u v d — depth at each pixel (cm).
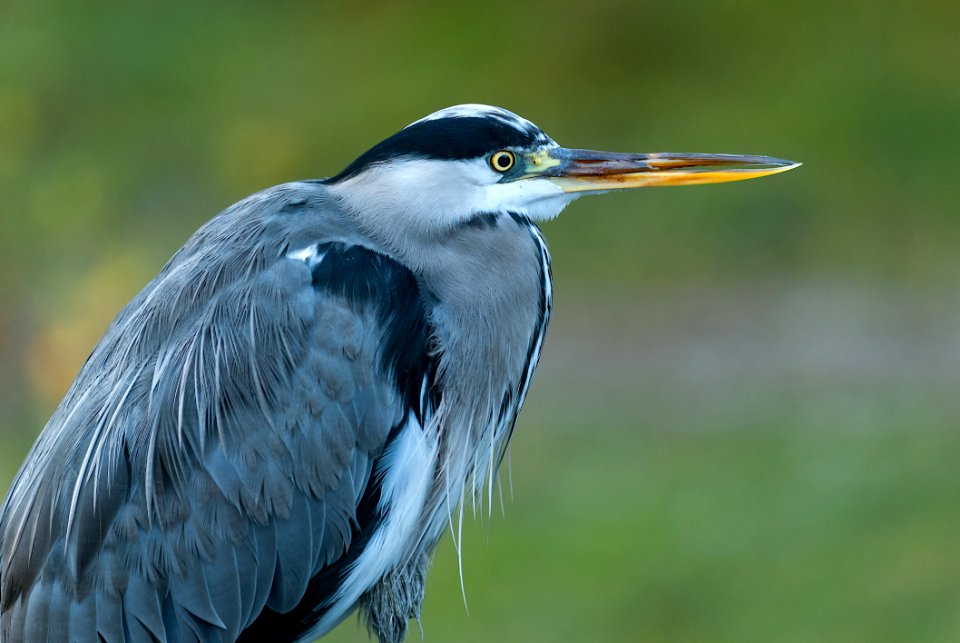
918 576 1002
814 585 1002
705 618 986
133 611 540
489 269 610
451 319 596
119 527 543
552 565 1050
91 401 570
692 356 1408
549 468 1191
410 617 621
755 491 1131
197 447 547
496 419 624
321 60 1953
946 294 1504
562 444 1234
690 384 1347
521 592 1023
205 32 1970
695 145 1780
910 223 1634
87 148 1700
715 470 1169
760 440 1212
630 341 1449
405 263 597
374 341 566
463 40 1989
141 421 550
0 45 1845
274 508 550
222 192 1708
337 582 581
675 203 1684
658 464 1182
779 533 1073
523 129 628
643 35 1958
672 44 1948
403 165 609
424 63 1959
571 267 1609
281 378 553
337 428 556
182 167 1722
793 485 1135
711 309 1508
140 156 1725
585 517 1115
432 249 602
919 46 1909
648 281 1577
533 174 632
